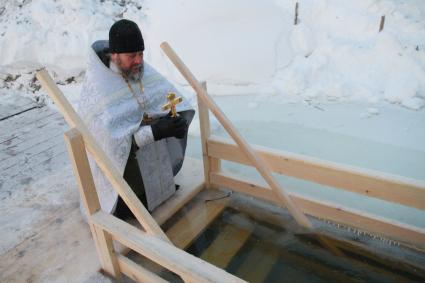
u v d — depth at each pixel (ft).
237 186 7.89
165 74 14.24
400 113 11.46
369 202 8.26
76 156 4.95
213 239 7.25
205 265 4.40
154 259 4.76
